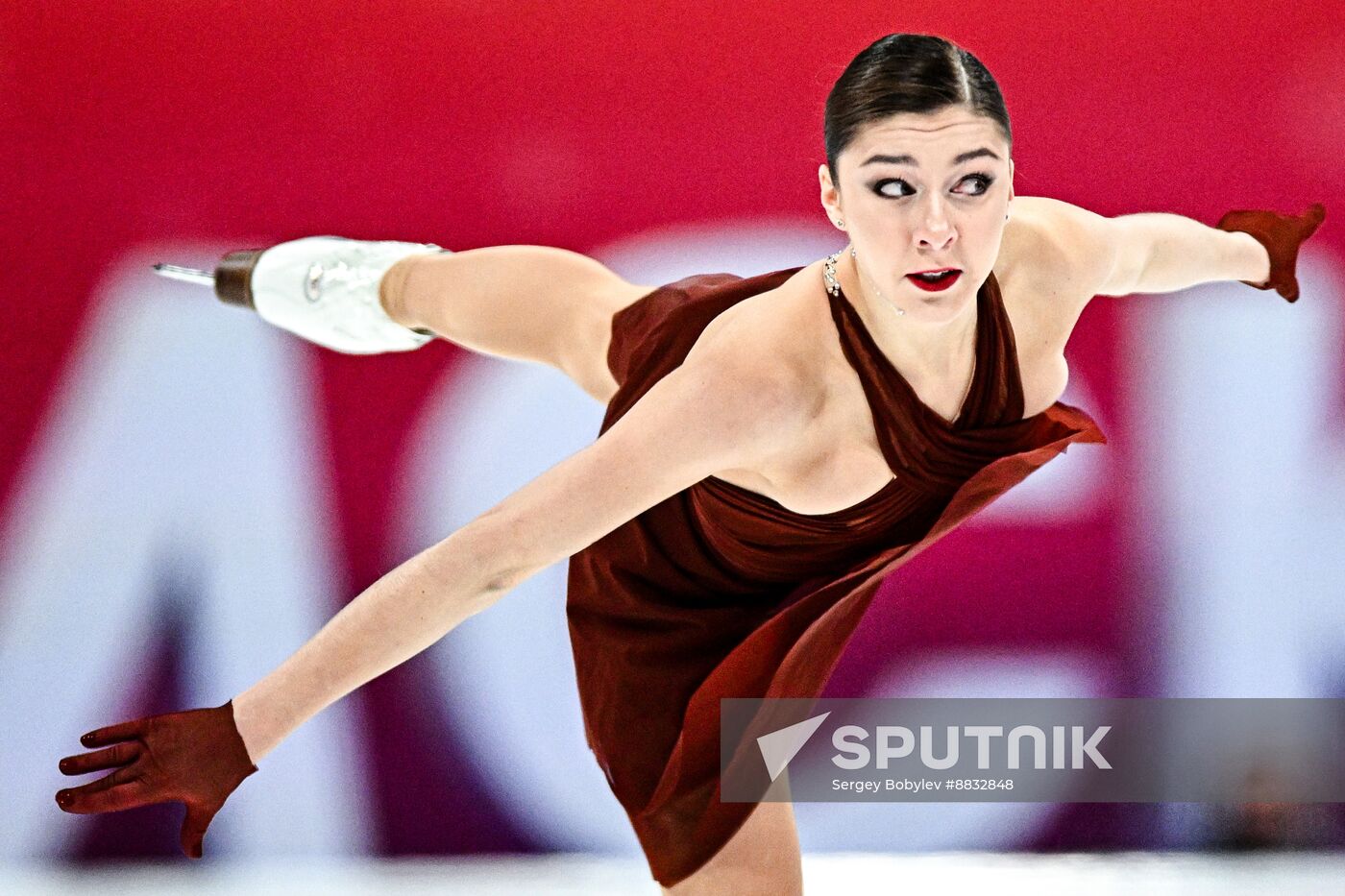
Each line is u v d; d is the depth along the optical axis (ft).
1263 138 49.01
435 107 50.14
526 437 48.32
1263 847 47.06
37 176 50.01
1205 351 48.06
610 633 30.68
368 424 48.67
